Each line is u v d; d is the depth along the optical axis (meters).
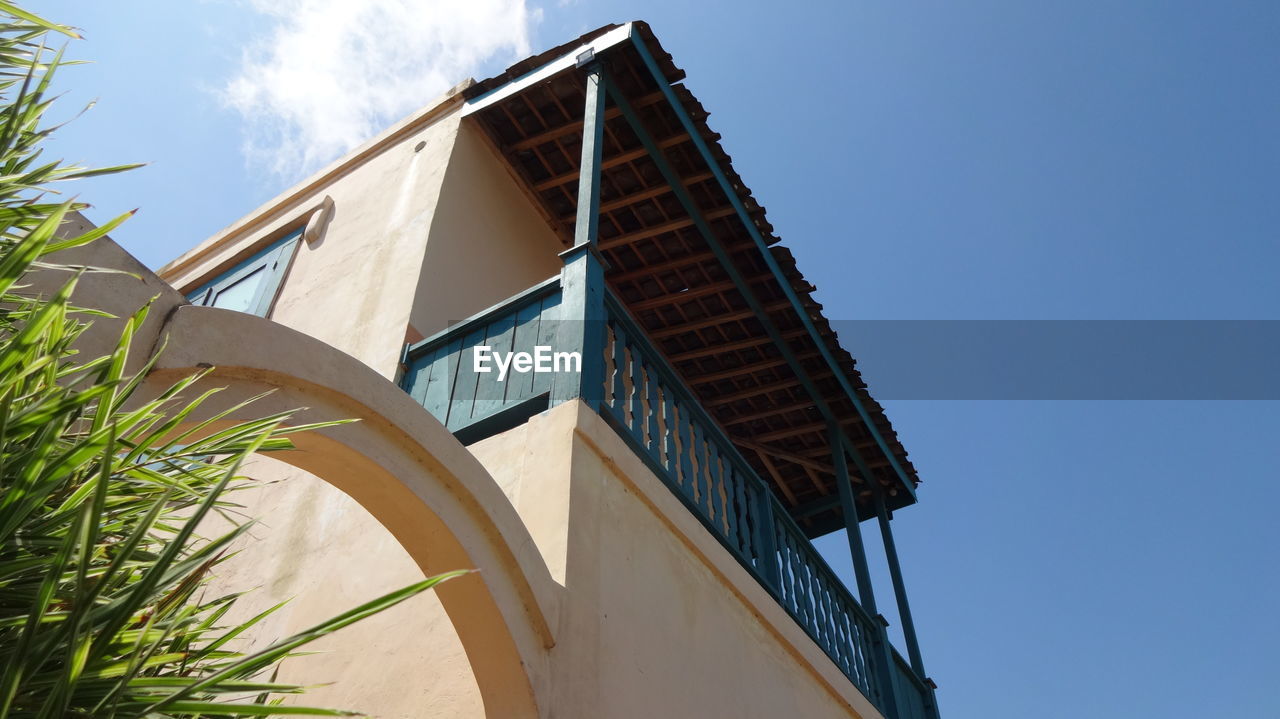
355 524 4.82
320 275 7.15
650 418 4.98
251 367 2.74
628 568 4.20
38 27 2.47
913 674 7.52
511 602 3.43
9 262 1.67
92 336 2.37
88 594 1.39
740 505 5.72
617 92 6.37
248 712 1.53
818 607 6.31
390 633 4.19
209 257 8.59
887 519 8.65
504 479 4.22
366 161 8.06
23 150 2.15
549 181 7.80
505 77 7.11
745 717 4.66
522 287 7.39
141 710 1.48
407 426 3.23
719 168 6.80
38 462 1.53
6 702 1.30
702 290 7.82
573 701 3.51
